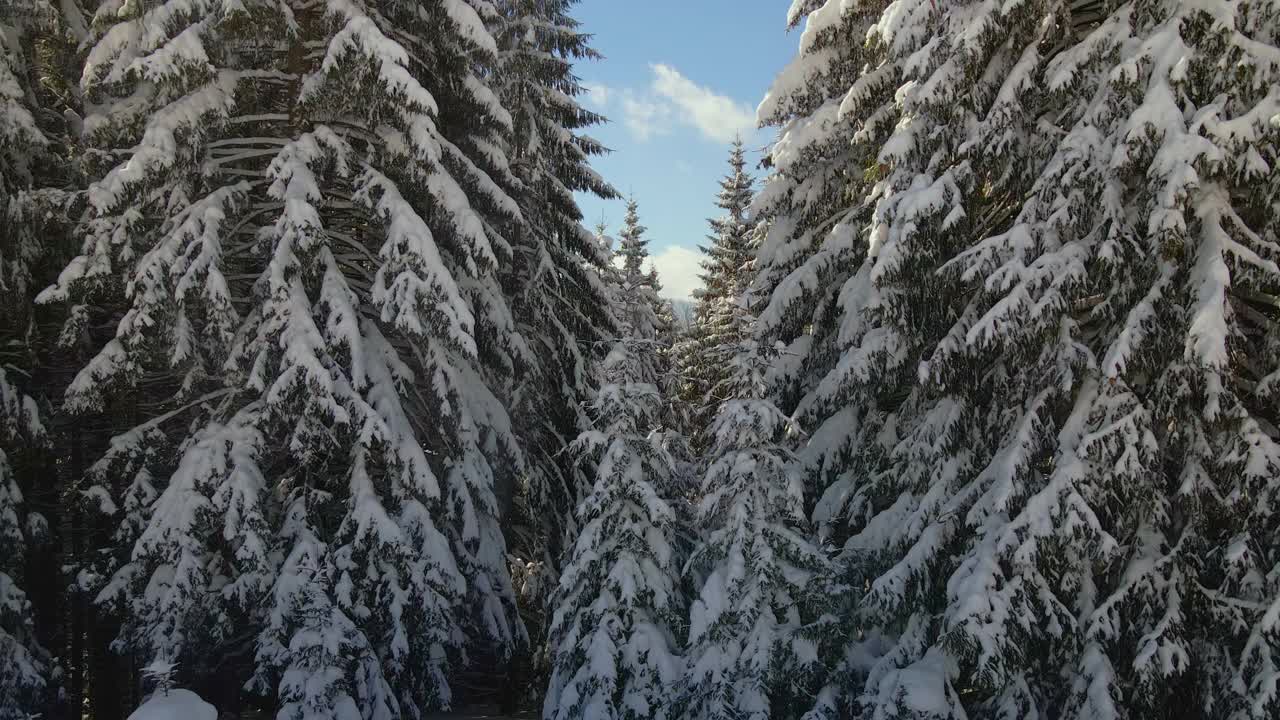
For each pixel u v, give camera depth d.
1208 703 8.91
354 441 13.55
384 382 13.80
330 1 13.70
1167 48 9.27
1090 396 9.98
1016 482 10.09
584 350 20.98
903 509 12.06
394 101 13.63
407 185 15.15
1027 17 11.15
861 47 14.46
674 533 13.25
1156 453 9.20
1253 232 9.37
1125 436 9.26
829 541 13.54
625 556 12.45
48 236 14.63
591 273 22.25
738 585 11.62
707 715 11.23
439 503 14.20
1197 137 8.79
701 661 11.38
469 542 15.27
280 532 12.80
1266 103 8.73
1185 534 9.34
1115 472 9.20
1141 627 9.44
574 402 19.31
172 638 11.75
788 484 11.99
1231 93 9.22
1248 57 8.94
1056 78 10.27
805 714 10.89
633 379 13.77
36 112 14.73
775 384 14.76
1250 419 8.86
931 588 11.10
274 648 11.90
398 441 13.44
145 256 12.45
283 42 14.86
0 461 12.62
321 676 11.64
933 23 11.88
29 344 13.99
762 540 11.63
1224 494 9.16
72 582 13.54
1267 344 9.55
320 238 12.98
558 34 20.94
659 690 11.84
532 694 18.55
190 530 11.98
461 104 17.00
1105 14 11.38
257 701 15.28
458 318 13.36
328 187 15.35
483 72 19.92
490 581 15.74
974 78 11.55
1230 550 8.91
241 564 12.44
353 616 12.77
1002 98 10.78
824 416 14.67
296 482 13.73
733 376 12.59
